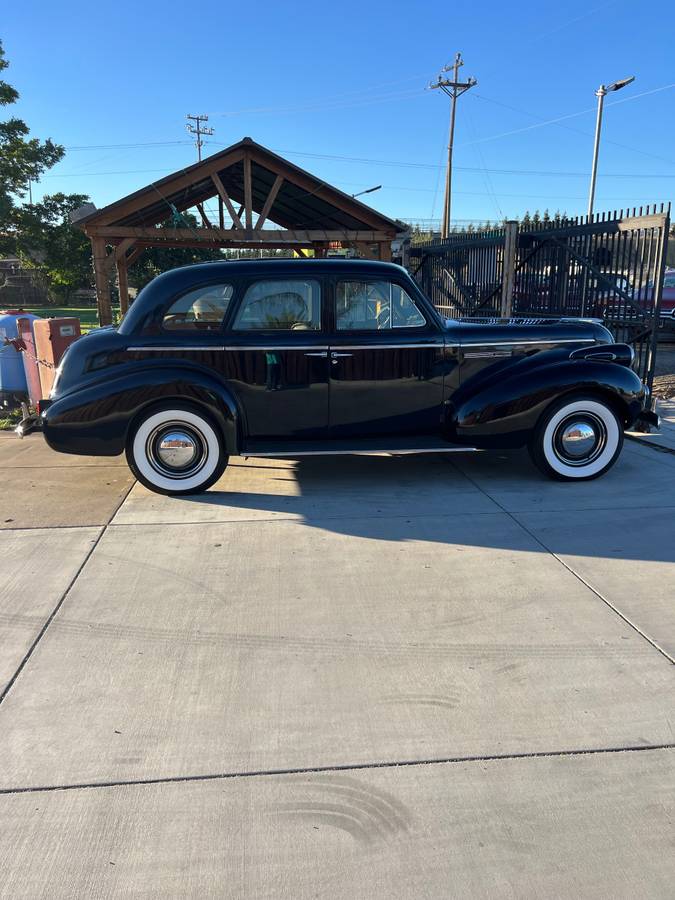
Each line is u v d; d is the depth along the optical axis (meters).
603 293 8.14
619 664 3.03
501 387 5.37
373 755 2.49
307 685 2.90
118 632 3.31
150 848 2.09
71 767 2.43
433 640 3.23
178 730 2.62
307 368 5.23
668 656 3.09
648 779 2.37
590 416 5.49
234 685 2.90
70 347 5.19
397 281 5.30
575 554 4.17
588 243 8.41
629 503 5.07
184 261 39.53
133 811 2.23
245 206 12.86
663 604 3.56
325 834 2.14
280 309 5.21
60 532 4.55
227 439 5.15
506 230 9.47
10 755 2.48
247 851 2.08
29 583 3.81
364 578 3.87
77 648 3.17
